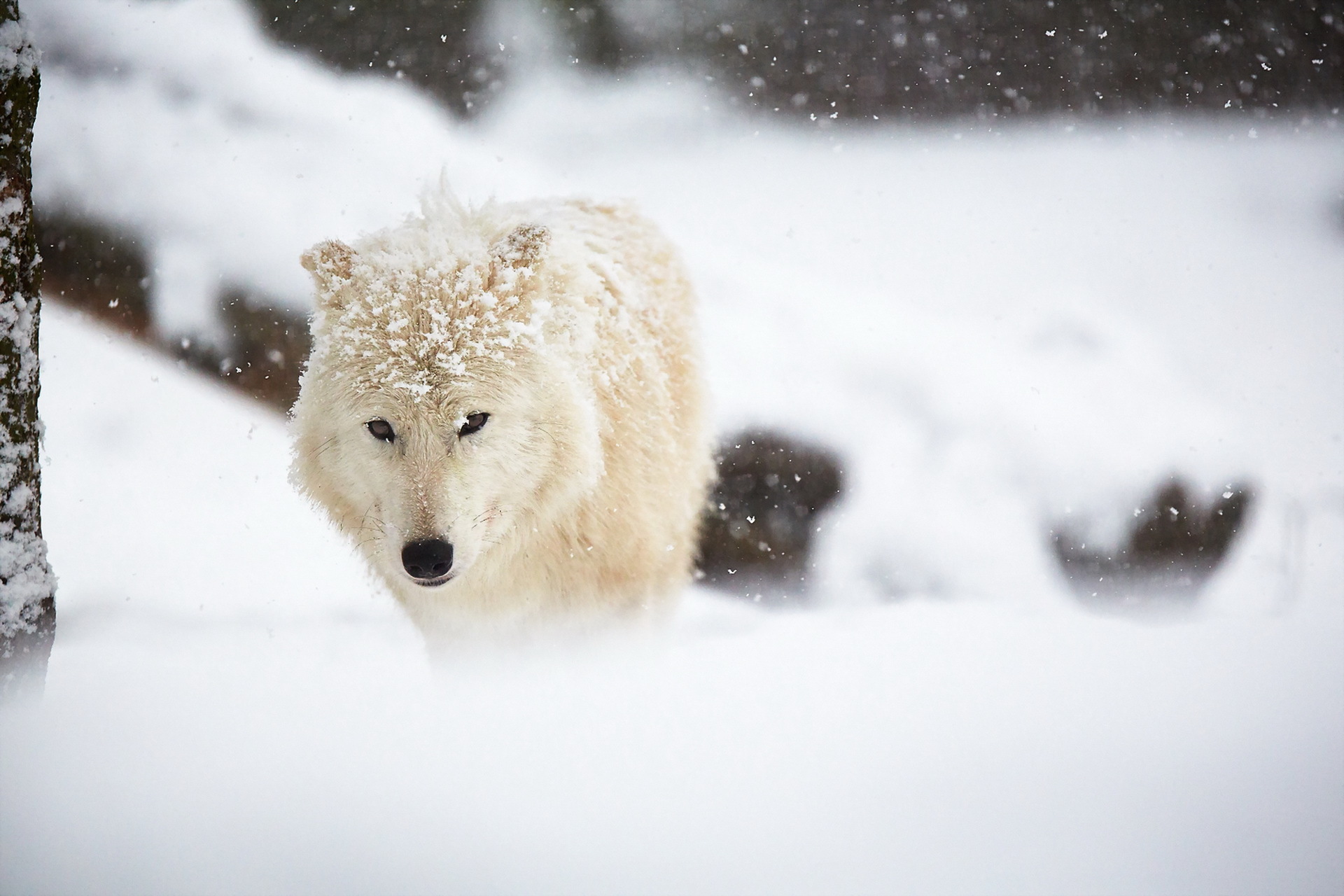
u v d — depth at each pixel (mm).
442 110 29469
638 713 4781
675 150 32406
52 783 4012
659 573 6734
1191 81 36062
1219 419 12008
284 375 12742
